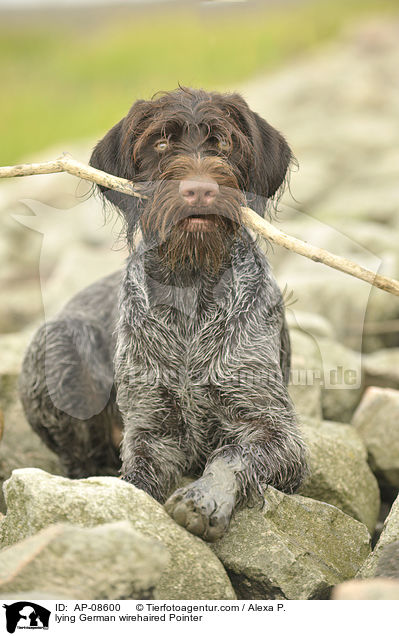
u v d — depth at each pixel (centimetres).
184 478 627
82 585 417
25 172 555
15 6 3672
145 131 586
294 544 507
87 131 2344
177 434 623
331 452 656
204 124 578
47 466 757
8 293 1255
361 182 1855
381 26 3853
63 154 580
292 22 3953
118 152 614
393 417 724
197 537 484
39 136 2306
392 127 2456
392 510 519
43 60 3256
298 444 592
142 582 419
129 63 3089
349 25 3997
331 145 2248
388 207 1545
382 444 714
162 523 474
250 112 626
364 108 2742
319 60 3516
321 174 1878
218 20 3644
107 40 3462
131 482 576
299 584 479
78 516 459
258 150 606
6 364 883
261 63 3388
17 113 2519
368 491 661
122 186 581
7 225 1335
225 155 581
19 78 2969
